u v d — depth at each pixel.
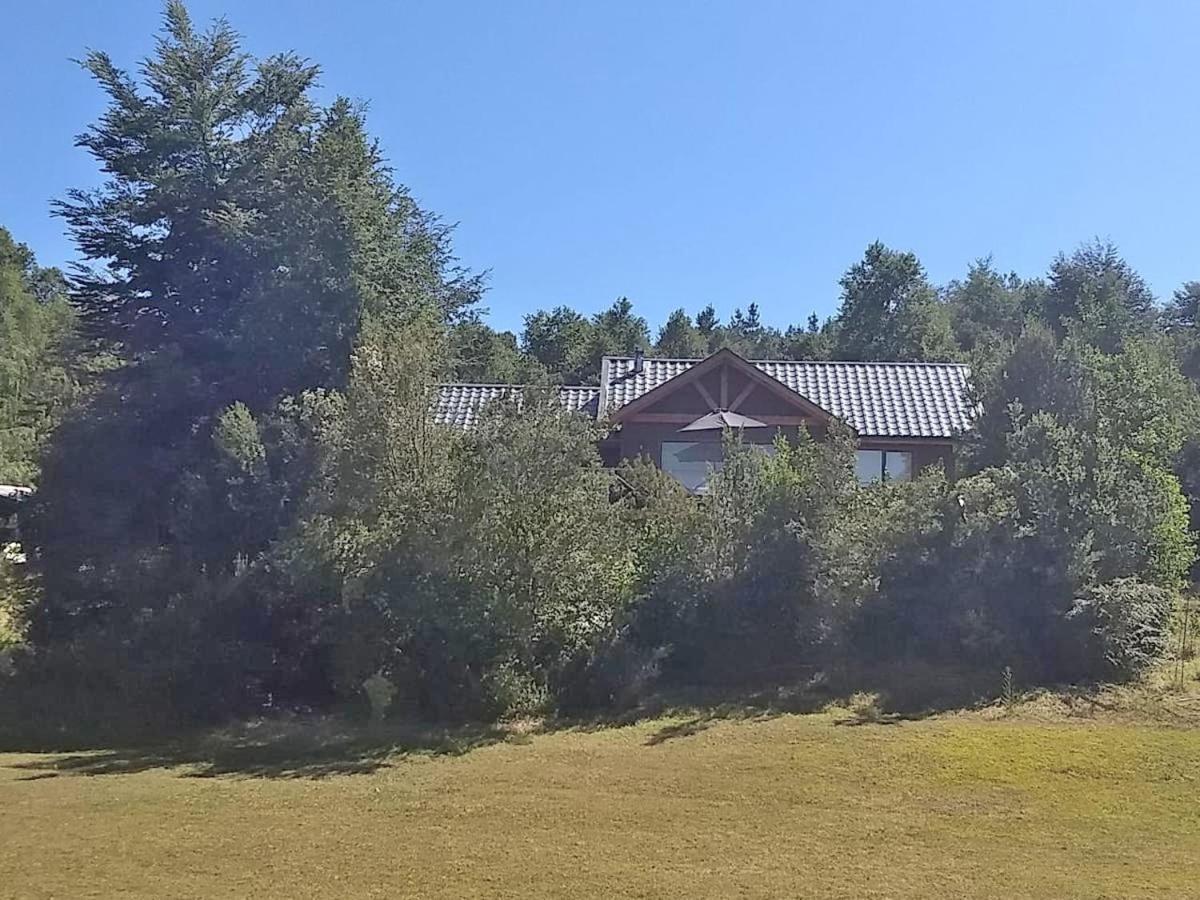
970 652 13.82
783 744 11.01
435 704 13.51
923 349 62.06
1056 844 7.82
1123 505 14.32
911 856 7.54
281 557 14.33
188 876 7.21
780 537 14.25
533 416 14.27
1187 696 12.59
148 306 19.30
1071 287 54.12
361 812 8.94
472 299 27.81
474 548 13.45
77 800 9.62
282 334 17.77
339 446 14.09
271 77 20.28
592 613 13.87
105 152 19.39
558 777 10.02
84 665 14.44
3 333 41.59
